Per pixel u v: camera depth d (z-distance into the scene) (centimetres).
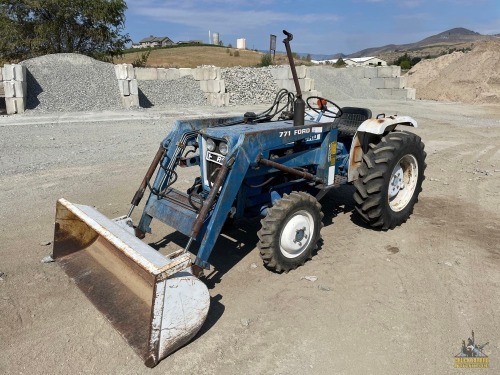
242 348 288
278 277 376
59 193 591
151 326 261
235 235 458
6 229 471
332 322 314
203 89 1778
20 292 349
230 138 352
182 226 355
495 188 621
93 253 378
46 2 2200
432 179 668
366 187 436
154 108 1546
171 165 402
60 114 1337
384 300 341
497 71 2084
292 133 378
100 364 275
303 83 1870
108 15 2348
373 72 2262
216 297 346
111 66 1672
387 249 428
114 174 687
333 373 267
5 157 784
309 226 382
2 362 276
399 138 448
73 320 317
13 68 1305
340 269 389
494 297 344
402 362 276
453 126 1230
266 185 404
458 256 412
